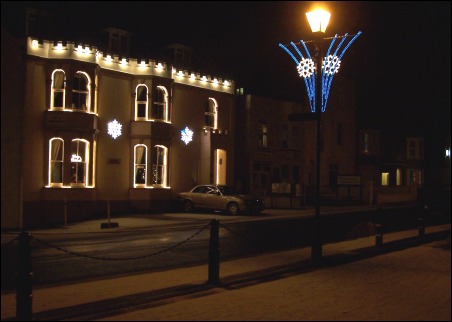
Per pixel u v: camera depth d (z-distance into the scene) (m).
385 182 54.22
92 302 8.18
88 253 14.42
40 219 25.00
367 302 8.70
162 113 30.44
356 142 51.47
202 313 7.68
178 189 31.39
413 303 8.71
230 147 34.97
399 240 17.64
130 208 29.14
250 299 8.68
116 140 28.70
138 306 8.10
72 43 25.89
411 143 56.97
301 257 13.50
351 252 14.52
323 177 45.03
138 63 29.66
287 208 34.78
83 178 26.50
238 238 18.41
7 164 23.64
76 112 25.86
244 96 38.44
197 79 32.91
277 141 40.81
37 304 8.19
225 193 29.27
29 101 24.77
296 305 8.34
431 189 45.19
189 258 13.91
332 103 46.38
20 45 24.66
